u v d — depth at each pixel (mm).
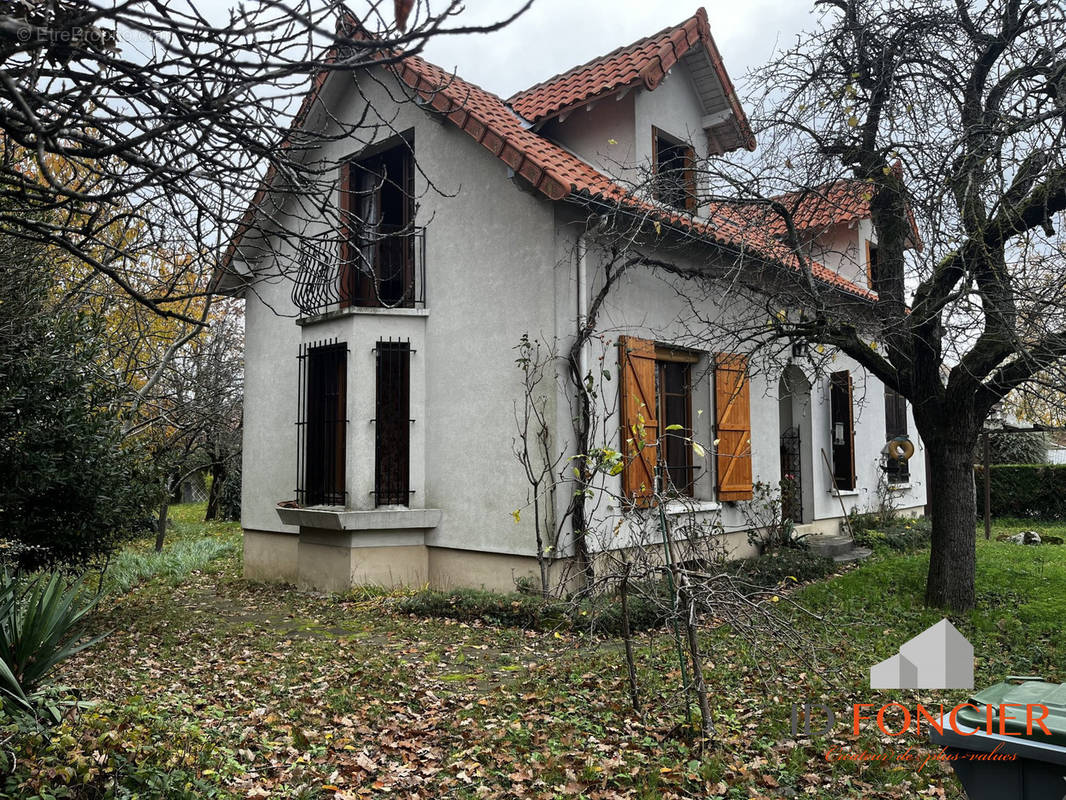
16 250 7434
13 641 4383
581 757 4668
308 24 2316
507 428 9297
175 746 4371
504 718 5383
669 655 6836
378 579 10070
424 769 4586
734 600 4957
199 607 10172
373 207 11164
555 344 8852
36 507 8070
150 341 12875
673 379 11000
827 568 11195
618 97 10312
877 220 9328
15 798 3381
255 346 12617
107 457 8422
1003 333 7285
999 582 9398
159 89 2809
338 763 4645
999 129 7121
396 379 10398
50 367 7969
